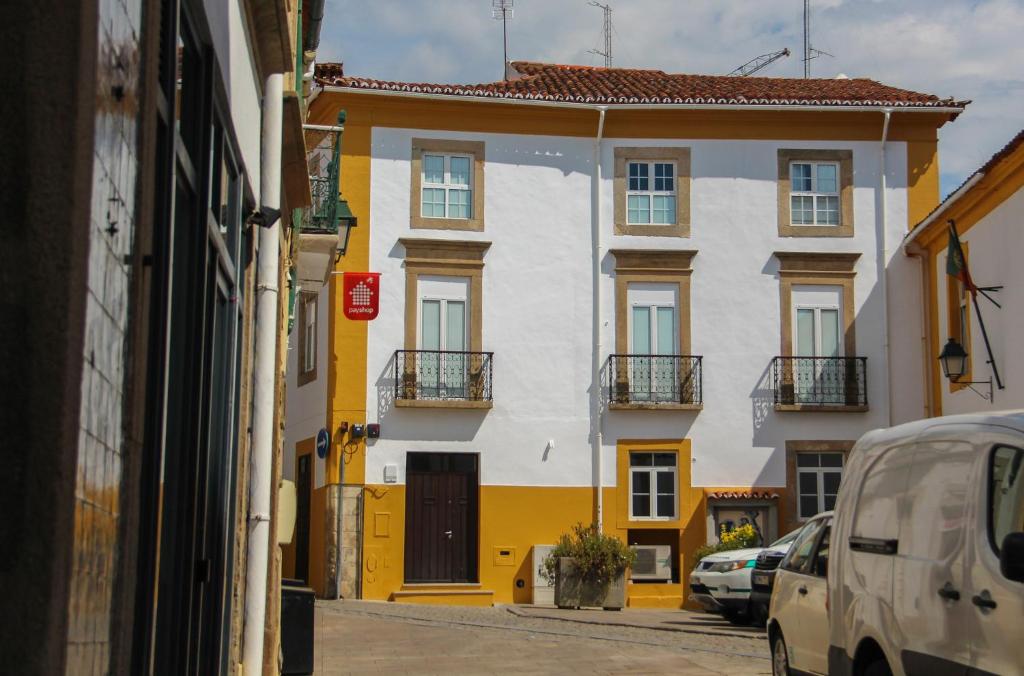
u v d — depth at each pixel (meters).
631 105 27.39
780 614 10.45
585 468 26.89
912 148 28.19
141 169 3.75
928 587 6.97
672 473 27.11
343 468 26.08
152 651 4.55
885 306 27.70
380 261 26.66
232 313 8.01
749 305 27.61
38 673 2.83
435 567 26.27
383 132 26.86
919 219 27.98
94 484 3.22
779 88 29.84
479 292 26.94
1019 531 6.25
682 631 19.41
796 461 27.27
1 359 2.91
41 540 2.87
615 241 27.53
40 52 2.97
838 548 8.48
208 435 6.49
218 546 7.50
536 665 14.52
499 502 26.55
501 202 27.23
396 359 26.39
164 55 4.63
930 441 7.46
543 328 27.11
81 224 2.99
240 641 9.61
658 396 27.19
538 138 27.52
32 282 2.93
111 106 3.31
